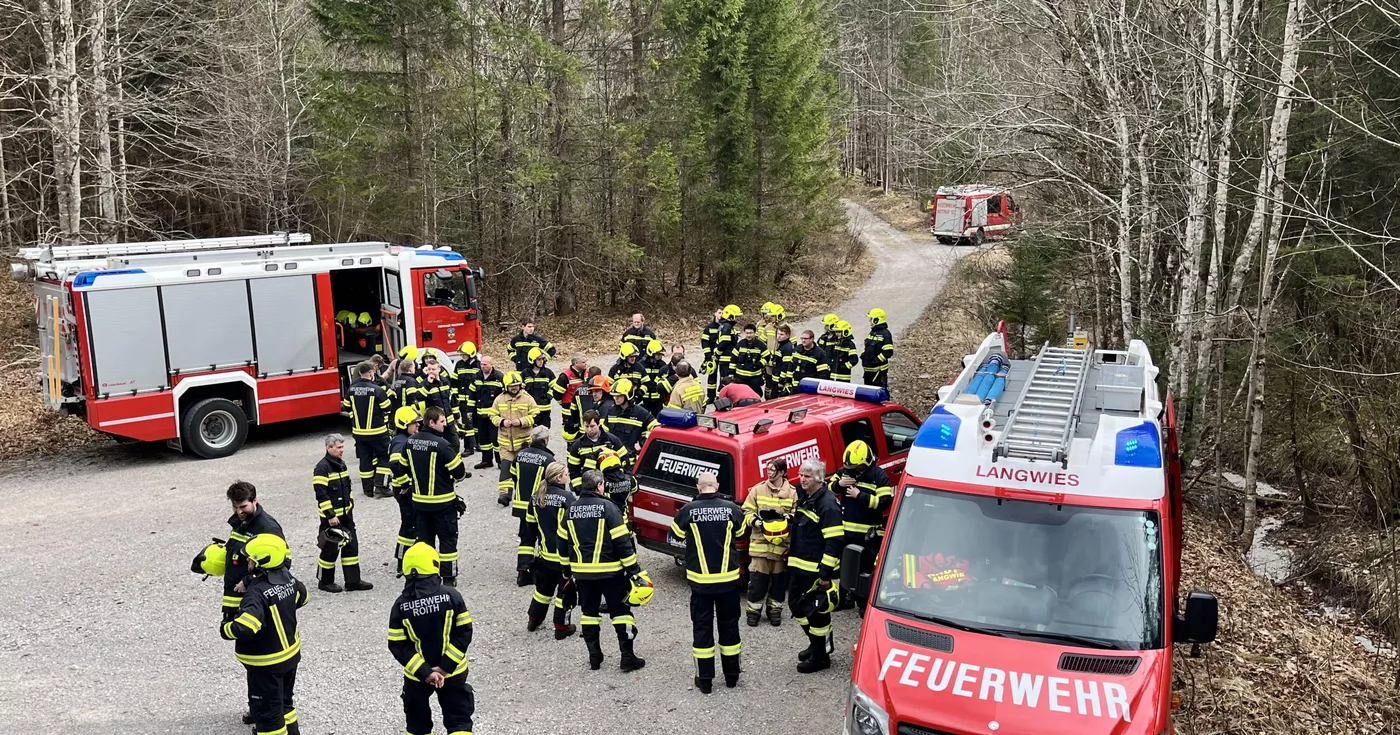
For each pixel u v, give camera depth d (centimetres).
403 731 707
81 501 1286
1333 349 1347
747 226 3014
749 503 865
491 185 2570
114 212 2284
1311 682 807
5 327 2195
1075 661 531
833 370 1608
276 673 642
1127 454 599
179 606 942
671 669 802
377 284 1748
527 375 1428
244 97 2664
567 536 803
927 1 1612
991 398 712
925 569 595
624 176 2708
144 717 723
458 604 614
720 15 2783
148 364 1430
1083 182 1331
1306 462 1360
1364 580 1082
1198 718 717
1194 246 1238
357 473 1442
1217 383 1406
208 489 1338
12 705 740
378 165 2448
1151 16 1386
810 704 739
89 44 2303
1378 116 1119
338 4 2367
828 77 3325
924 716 515
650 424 1189
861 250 3994
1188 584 998
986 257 2356
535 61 2519
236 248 1644
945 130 1460
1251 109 1420
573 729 704
